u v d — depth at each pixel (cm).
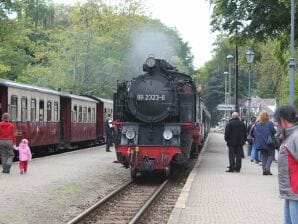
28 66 4662
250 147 2816
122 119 1908
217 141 4834
